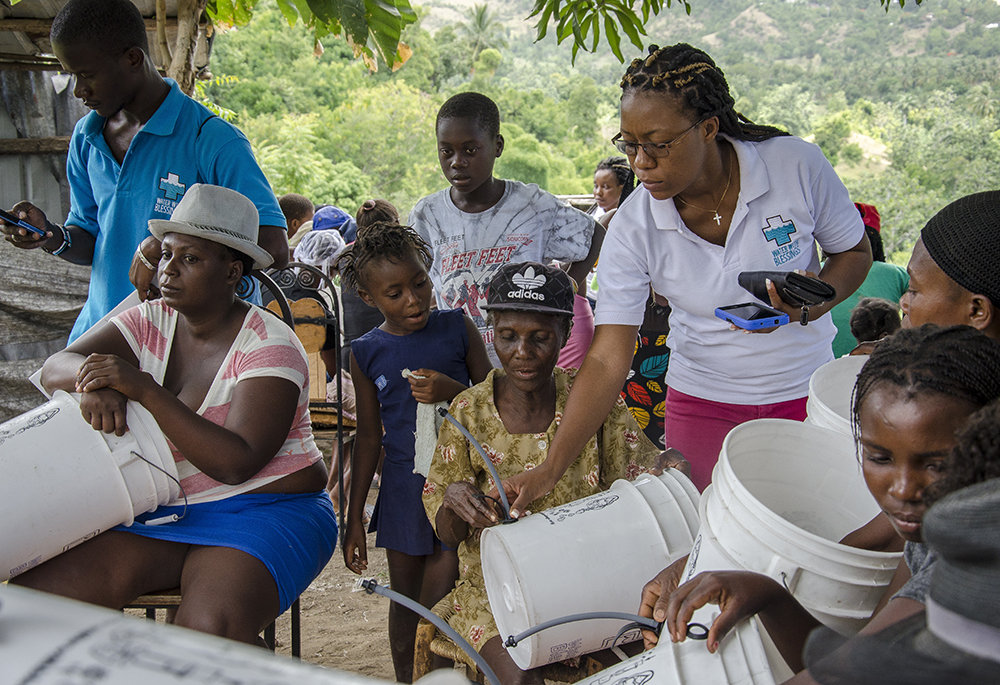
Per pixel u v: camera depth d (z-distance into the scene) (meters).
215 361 2.31
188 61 4.31
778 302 2.14
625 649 2.03
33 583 1.96
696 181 2.25
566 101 78.31
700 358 2.58
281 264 3.18
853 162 79.56
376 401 2.73
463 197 3.53
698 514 1.81
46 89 5.30
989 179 64.81
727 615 1.25
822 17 167.25
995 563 0.74
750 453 1.76
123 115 3.09
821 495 1.83
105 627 0.72
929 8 159.00
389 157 49.50
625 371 2.23
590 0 3.84
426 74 73.56
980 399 1.14
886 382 1.20
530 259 3.53
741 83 102.81
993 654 0.74
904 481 1.19
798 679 1.09
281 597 2.12
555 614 1.74
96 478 1.92
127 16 2.82
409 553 2.60
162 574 2.11
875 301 3.42
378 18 2.83
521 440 2.26
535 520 1.87
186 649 0.71
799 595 1.42
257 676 0.68
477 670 2.10
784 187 2.28
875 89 109.12
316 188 39.12
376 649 3.22
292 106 54.88
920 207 58.44
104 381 1.97
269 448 2.19
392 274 2.57
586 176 70.25
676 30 165.75
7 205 5.15
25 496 1.83
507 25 164.88
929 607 0.81
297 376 2.28
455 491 2.06
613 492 1.92
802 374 2.53
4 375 5.07
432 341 2.70
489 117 3.36
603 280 2.40
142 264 2.58
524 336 2.14
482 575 2.17
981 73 99.44
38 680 0.65
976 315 1.65
